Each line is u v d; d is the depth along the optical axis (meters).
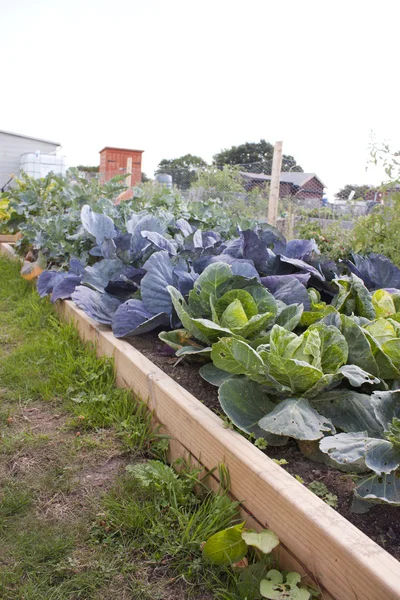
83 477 2.12
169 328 3.03
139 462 2.23
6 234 8.91
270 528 1.61
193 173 15.61
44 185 7.47
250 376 2.02
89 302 3.18
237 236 4.67
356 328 2.12
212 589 1.60
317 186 12.62
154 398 2.40
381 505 1.66
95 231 4.16
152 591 1.59
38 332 3.85
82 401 2.67
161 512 1.88
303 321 2.46
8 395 2.83
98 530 1.82
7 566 1.66
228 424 1.96
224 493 1.81
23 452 2.28
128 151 17.59
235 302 2.31
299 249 3.45
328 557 1.37
